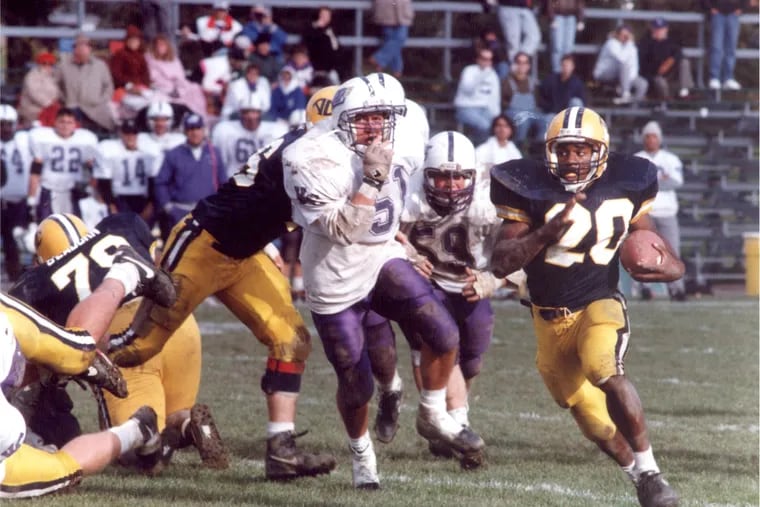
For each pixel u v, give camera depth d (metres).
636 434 15.42
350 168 16.84
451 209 20.14
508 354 33.53
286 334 18.05
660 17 66.25
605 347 15.63
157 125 46.47
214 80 53.88
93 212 46.47
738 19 65.88
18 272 47.88
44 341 15.22
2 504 15.27
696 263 57.91
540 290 16.62
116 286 16.28
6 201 47.38
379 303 17.67
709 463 19.72
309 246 17.41
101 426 18.56
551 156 16.42
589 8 71.31
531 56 59.56
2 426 14.48
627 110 63.94
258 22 54.25
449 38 63.62
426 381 18.47
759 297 52.75
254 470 18.83
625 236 16.81
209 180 44.66
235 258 18.22
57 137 46.75
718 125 64.81
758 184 62.97
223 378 29.02
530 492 17.19
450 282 20.78
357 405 17.44
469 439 18.69
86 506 15.34
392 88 16.94
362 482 17.48
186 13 60.41
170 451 19.03
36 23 62.59
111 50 54.94
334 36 55.47
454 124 62.75
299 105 52.25
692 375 29.95
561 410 24.97
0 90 57.44
